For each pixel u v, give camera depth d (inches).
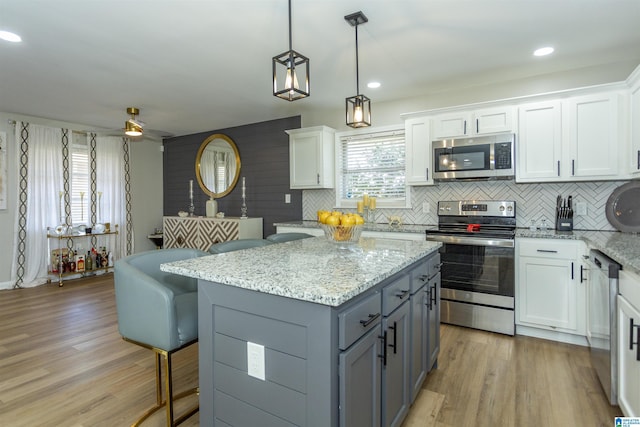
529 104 120.1
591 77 121.3
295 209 191.3
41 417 74.0
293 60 67.7
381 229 141.3
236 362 53.8
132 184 231.3
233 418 54.7
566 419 72.8
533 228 130.4
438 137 136.6
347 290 45.1
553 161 116.8
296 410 47.8
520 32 96.3
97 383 88.0
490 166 124.6
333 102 163.0
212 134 223.1
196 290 87.3
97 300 158.1
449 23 91.4
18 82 133.0
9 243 179.6
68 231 191.3
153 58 111.7
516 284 116.1
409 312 70.6
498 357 101.2
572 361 98.1
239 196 212.8
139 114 181.5
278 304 48.6
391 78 131.9
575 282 106.5
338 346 45.8
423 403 79.0
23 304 152.0
